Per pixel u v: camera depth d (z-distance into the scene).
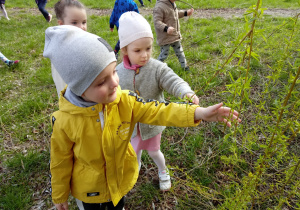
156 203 2.03
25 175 2.35
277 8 7.38
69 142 1.31
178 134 2.66
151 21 6.77
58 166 1.35
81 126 1.23
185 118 1.16
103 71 1.05
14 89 3.81
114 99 1.14
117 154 1.34
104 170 1.38
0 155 2.61
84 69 1.03
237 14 6.99
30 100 3.42
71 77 1.07
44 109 3.32
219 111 1.10
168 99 3.19
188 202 1.96
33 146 2.73
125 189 1.52
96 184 1.39
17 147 2.73
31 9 9.23
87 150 1.28
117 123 1.29
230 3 8.23
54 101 3.48
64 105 1.22
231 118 1.03
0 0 7.20
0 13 8.50
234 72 3.34
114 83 1.10
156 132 1.85
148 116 1.29
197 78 3.52
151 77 1.74
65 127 1.25
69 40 1.06
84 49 1.03
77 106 1.19
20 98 3.56
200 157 2.36
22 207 2.07
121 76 1.79
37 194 2.19
